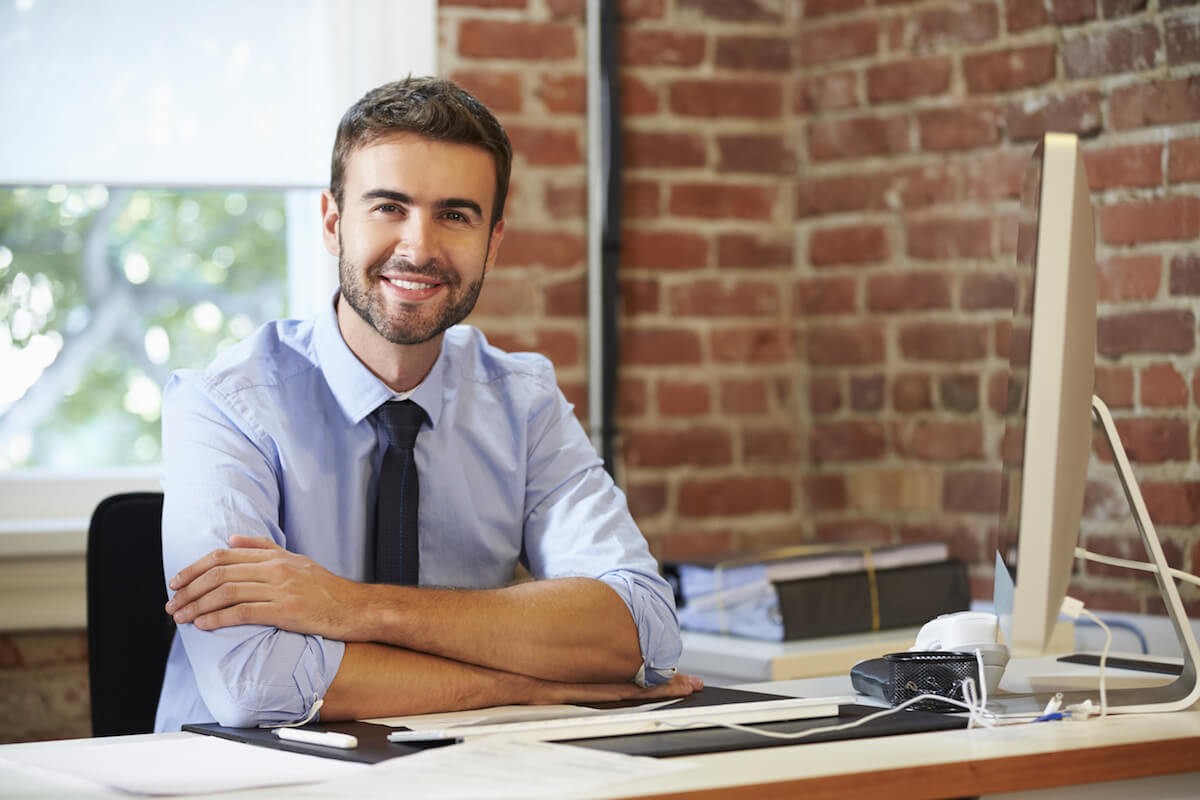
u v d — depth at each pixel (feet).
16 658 8.02
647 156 9.30
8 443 10.02
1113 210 8.04
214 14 8.48
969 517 8.75
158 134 8.39
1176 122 7.78
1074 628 7.17
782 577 7.04
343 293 5.41
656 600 5.23
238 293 11.25
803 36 9.47
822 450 9.48
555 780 3.38
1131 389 7.96
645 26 9.29
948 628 4.80
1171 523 7.79
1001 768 3.67
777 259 9.57
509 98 8.96
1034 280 3.81
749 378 9.52
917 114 8.93
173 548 5.03
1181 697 4.53
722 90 9.44
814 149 9.43
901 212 9.04
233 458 5.22
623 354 9.27
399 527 5.51
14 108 8.16
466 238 5.34
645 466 9.30
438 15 8.84
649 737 3.97
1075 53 8.22
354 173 5.32
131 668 5.95
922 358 8.96
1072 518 4.13
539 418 5.98
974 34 8.67
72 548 7.95
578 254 9.13
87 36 8.28
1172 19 7.78
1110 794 3.92
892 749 3.79
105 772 3.71
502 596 4.90
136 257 10.78
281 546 5.24
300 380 5.56
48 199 10.32
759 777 3.41
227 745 4.13
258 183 8.56
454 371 5.86
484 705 4.71
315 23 8.65
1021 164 8.48
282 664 4.48
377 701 4.55
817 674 6.53
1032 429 3.78
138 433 10.72
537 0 9.02
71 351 10.43
